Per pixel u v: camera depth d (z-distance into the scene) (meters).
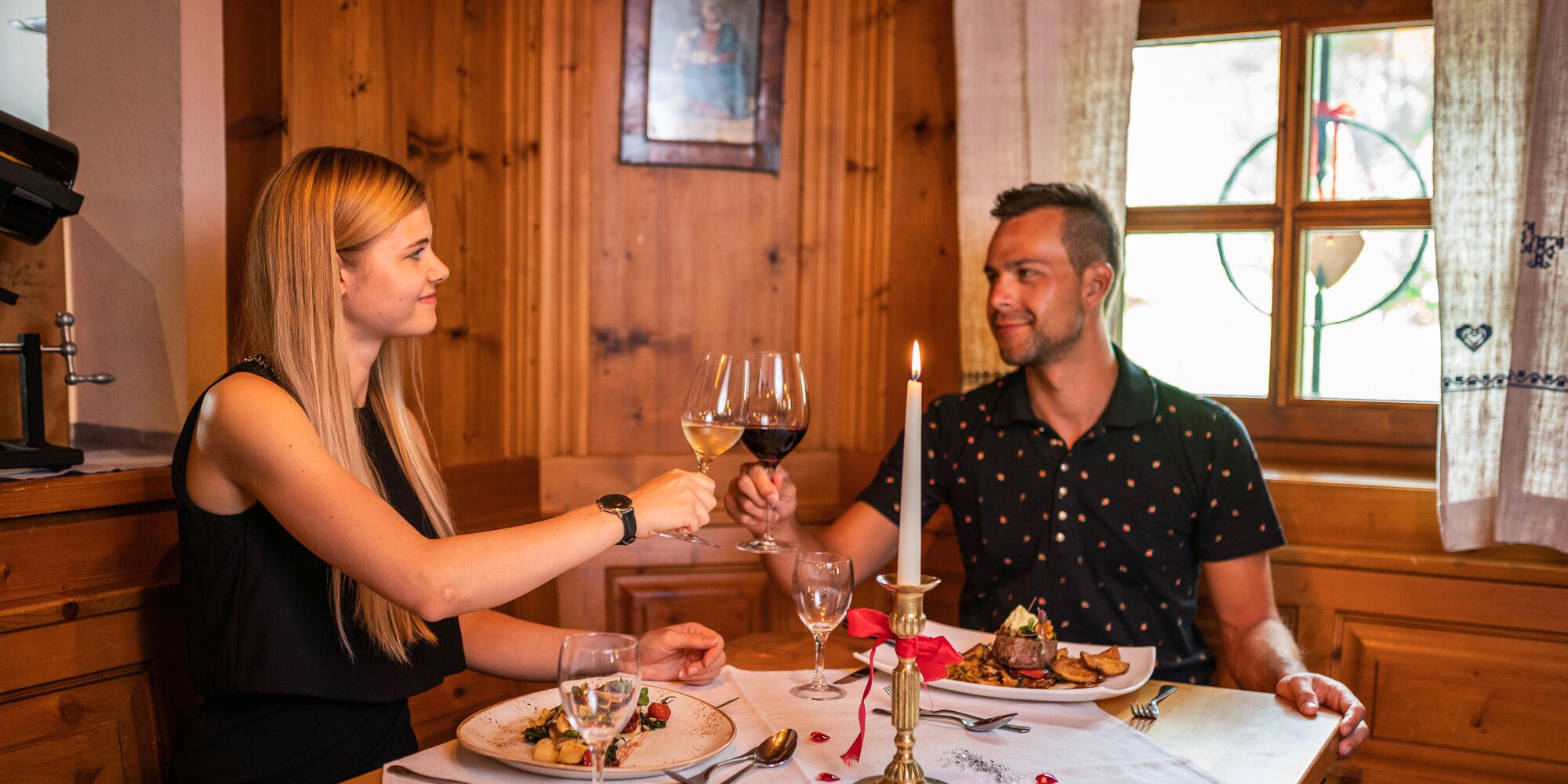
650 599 2.44
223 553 1.33
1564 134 1.93
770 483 1.65
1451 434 1.99
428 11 2.16
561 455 2.46
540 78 2.37
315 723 1.35
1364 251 2.34
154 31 1.87
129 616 1.61
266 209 1.38
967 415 2.00
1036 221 1.87
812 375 2.57
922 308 2.51
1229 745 1.19
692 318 2.53
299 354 1.35
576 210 2.43
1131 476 1.84
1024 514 1.90
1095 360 1.89
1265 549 1.81
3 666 1.46
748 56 2.49
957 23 2.36
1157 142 2.48
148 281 1.91
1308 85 2.36
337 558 1.21
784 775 1.06
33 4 2.29
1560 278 1.93
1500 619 1.97
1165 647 1.85
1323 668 2.09
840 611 1.25
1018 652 1.39
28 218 1.59
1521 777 1.98
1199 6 2.40
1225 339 2.44
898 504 1.98
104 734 1.58
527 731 1.14
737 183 2.53
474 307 2.30
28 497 1.51
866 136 2.52
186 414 1.90
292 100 1.93
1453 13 2.01
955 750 1.14
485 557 1.21
